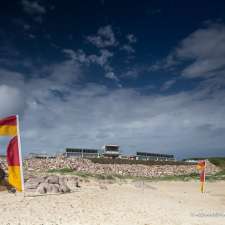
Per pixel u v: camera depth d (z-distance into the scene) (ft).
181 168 202.28
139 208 53.42
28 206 48.75
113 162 184.24
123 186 95.91
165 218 46.65
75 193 66.23
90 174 134.82
